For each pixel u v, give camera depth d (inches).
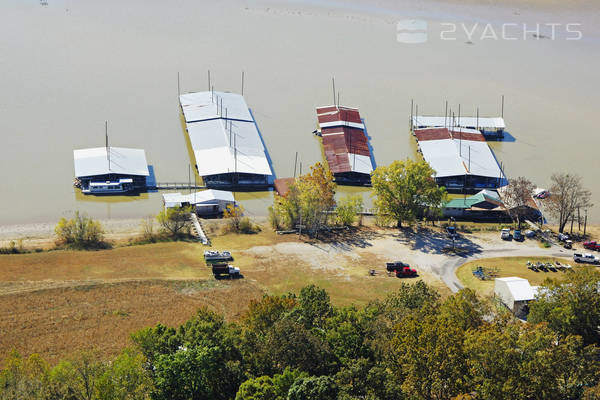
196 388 3580.2
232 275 5836.6
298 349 3722.9
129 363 3538.4
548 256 6427.2
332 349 3843.5
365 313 4352.9
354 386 3378.4
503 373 3346.5
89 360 3700.8
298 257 6294.3
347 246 6594.5
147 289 5457.7
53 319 4879.4
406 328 3659.0
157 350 3870.6
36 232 6668.3
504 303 5329.7
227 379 3700.8
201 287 5575.8
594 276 4517.7
